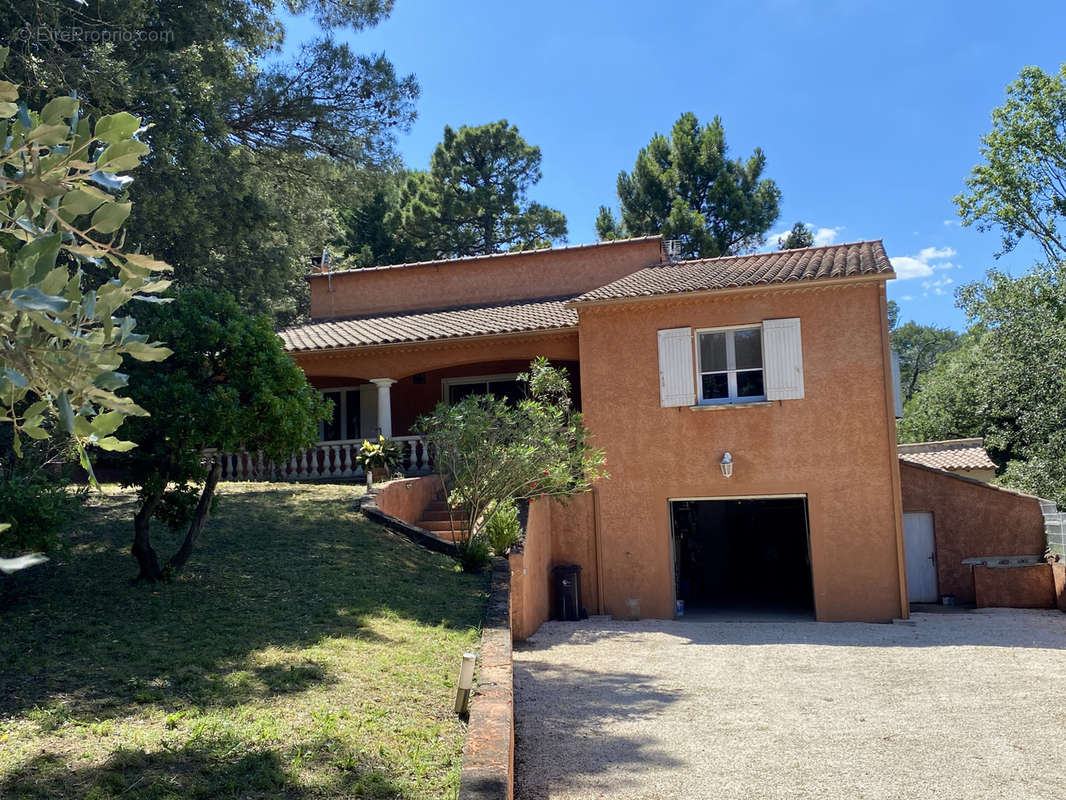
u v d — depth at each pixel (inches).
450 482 652.1
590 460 577.9
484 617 394.9
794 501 922.7
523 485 551.2
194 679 264.5
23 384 99.9
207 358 370.9
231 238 716.7
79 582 371.2
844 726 328.8
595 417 673.0
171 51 641.0
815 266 673.0
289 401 376.2
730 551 932.6
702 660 460.1
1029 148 1275.8
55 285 103.3
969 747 301.4
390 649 322.3
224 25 687.1
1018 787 262.2
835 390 634.2
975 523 717.3
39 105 519.8
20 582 363.6
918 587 724.7
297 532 509.0
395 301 971.9
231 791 192.1
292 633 329.4
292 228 764.6
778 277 642.8
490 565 502.6
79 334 112.5
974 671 425.1
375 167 807.1
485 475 541.6
